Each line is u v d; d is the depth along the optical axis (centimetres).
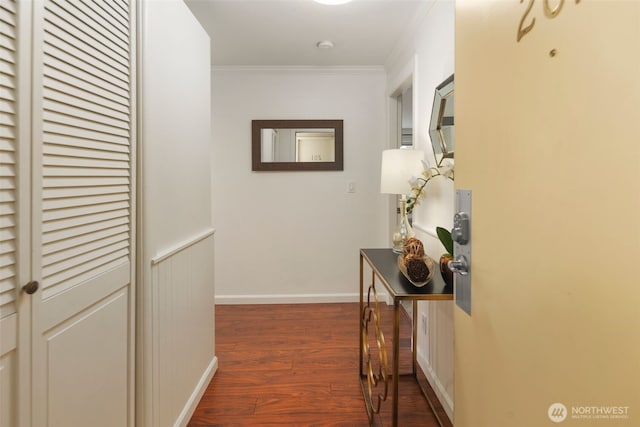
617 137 49
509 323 76
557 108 61
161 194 147
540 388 66
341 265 355
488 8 83
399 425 173
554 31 61
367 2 220
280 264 353
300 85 345
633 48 47
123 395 125
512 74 74
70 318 97
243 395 198
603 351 52
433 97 211
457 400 102
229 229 350
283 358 241
